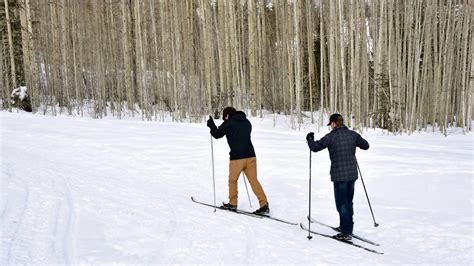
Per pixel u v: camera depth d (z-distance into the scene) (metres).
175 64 27.69
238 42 33.06
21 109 25.31
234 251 5.05
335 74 25.61
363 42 24.78
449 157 11.88
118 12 32.97
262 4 35.31
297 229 6.32
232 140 7.07
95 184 8.30
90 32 31.39
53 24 29.03
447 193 8.05
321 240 5.80
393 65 24.92
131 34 33.00
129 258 4.55
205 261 4.65
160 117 27.94
